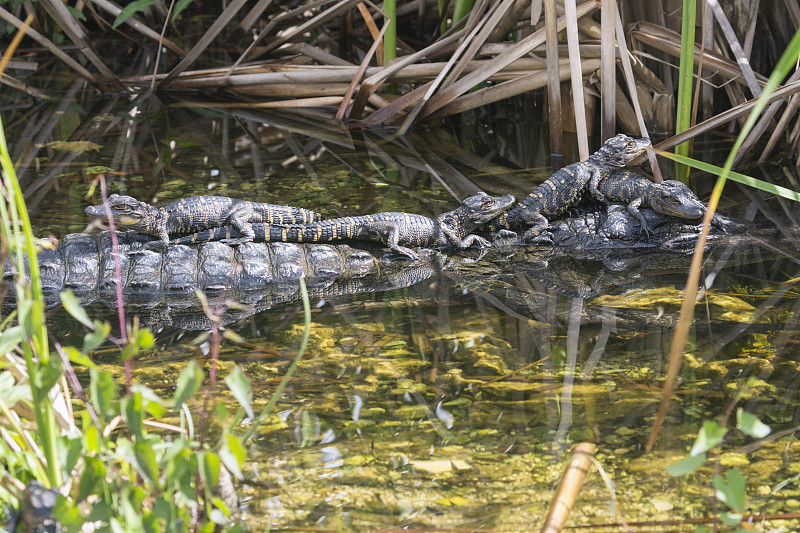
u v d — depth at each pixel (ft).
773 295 30.12
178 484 14.94
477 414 22.70
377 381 24.71
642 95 47.67
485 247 37.45
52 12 55.98
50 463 16.21
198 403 23.06
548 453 20.72
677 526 17.66
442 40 51.11
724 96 50.75
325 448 21.07
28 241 15.20
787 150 46.11
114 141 50.31
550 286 32.65
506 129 53.62
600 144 48.01
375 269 34.96
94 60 59.00
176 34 71.56
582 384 24.22
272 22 59.41
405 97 51.52
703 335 27.17
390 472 20.03
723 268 33.14
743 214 38.27
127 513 14.84
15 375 18.45
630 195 38.17
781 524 17.65
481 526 17.90
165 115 56.03
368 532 17.76
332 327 29.01
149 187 42.32
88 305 31.30
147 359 26.30
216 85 58.44
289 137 51.96
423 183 43.65
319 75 54.90
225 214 35.63
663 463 20.06
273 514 18.37
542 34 44.29
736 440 21.02
